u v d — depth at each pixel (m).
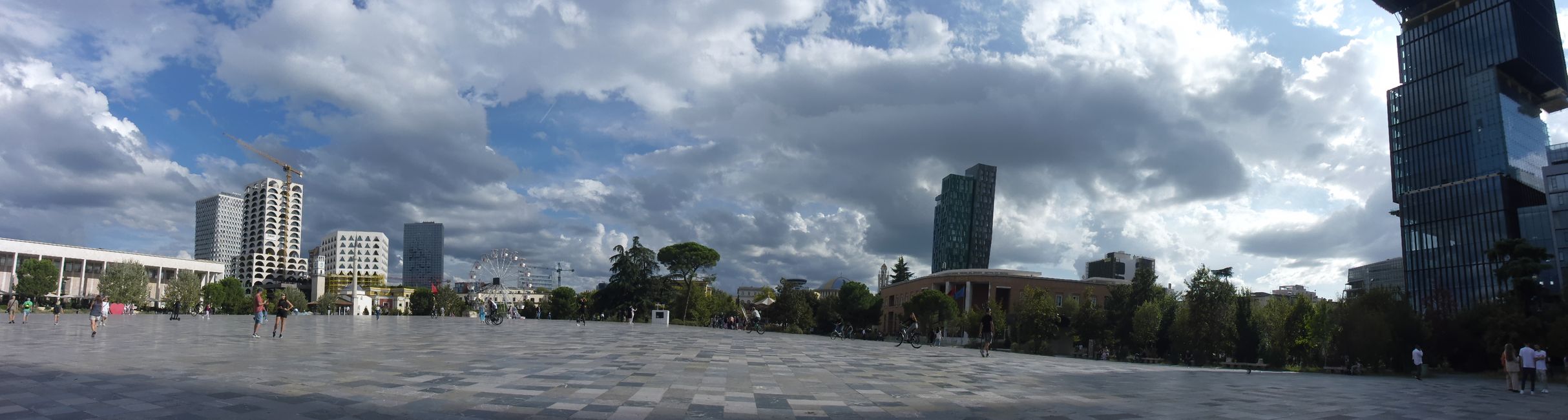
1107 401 15.53
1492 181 114.56
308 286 182.25
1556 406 20.17
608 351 24.91
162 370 14.88
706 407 12.20
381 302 173.50
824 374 19.02
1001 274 101.62
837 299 114.31
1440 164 126.31
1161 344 61.00
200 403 10.62
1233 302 52.28
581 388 13.86
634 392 13.61
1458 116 124.88
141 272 109.81
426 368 16.81
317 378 14.01
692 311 95.38
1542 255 50.00
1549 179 91.50
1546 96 129.00
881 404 13.63
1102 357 54.62
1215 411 14.46
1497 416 16.41
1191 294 53.22
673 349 27.39
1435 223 122.38
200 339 26.73
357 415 10.06
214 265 157.50
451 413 10.54
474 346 25.73
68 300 118.25
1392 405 17.78
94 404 10.38
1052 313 66.44
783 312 105.12
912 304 87.88
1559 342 42.88
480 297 113.19
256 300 29.78
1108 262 154.75
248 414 9.93
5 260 119.62
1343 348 46.62
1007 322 75.12
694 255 100.56
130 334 31.02
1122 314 67.25
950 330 82.75
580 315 61.38
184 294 111.12
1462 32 126.56
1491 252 52.00
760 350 29.41
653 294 87.81
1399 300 49.50
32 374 13.73
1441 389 26.16
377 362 17.75
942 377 19.73
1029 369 24.64
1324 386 23.92
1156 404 15.16
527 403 11.79
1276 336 51.22
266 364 16.55
